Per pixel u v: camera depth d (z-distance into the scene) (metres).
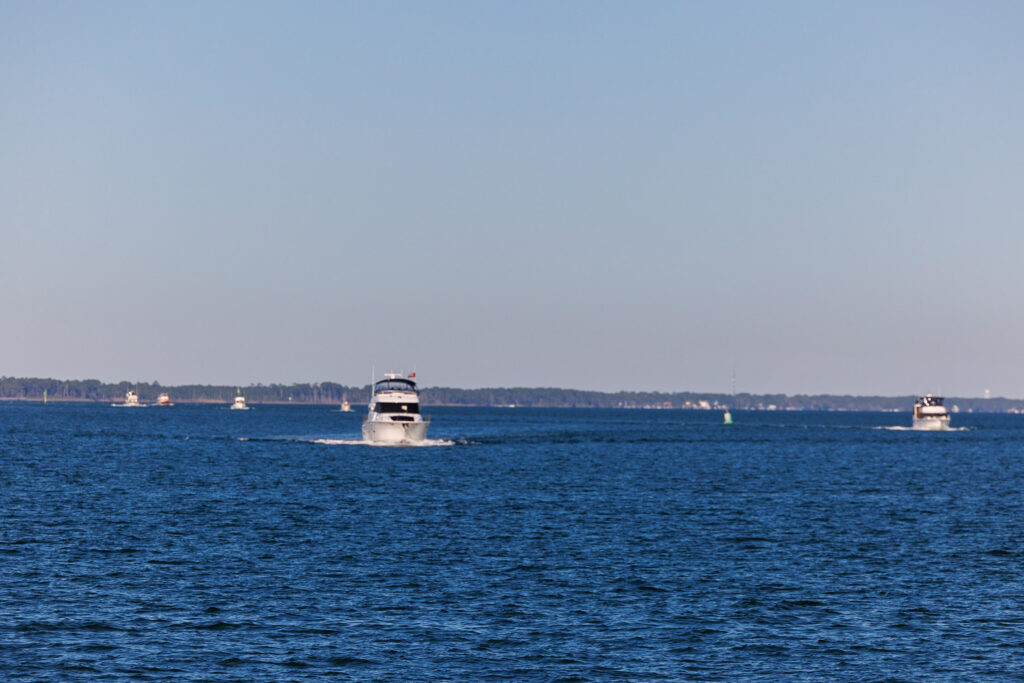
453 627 107.81
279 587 123.62
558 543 158.62
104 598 116.31
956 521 192.62
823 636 106.56
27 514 181.00
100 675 91.31
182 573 130.62
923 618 113.94
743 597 122.56
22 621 106.06
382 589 123.69
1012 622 112.50
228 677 91.69
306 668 94.31
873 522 189.25
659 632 107.19
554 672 94.50
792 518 193.00
